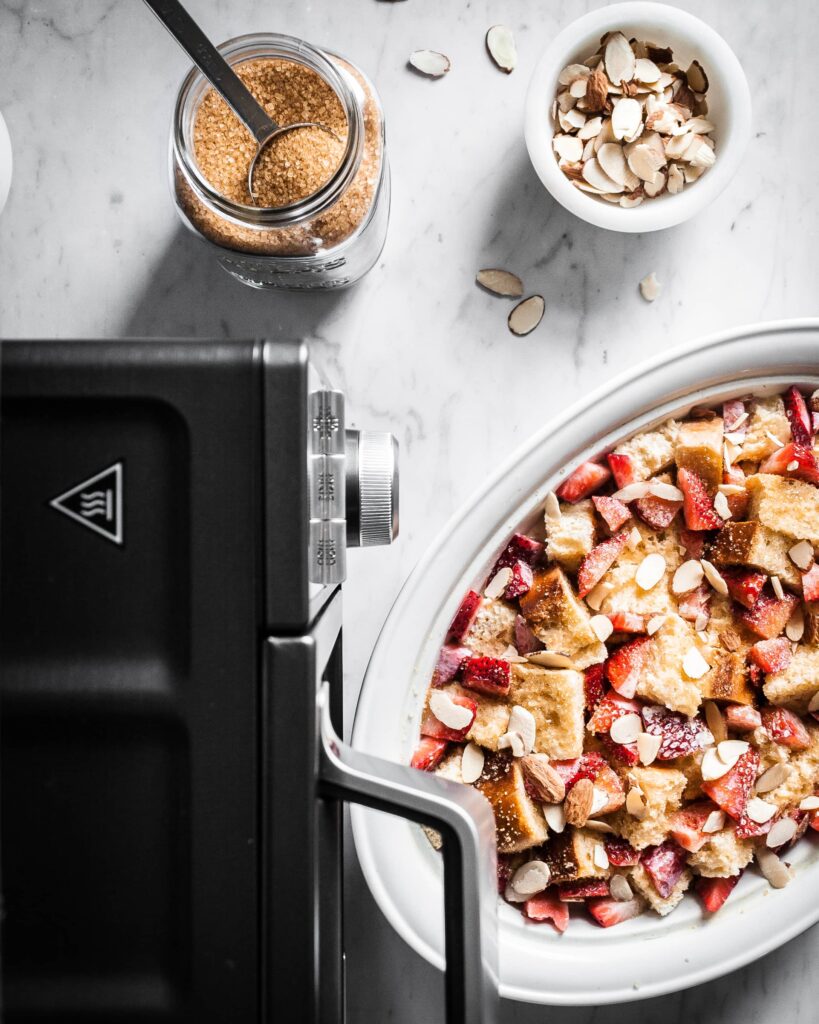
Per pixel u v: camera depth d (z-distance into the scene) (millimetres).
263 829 448
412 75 874
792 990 933
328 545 482
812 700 833
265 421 441
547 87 804
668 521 822
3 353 435
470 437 889
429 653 805
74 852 449
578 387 889
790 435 824
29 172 879
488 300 885
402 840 797
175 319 883
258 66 729
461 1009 453
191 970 450
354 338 885
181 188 763
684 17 784
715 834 826
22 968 451
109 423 441
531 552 823
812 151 893
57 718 444
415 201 880
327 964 500
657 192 821
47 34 875
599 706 832
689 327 893
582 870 812
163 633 444
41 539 441
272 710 446
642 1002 932
